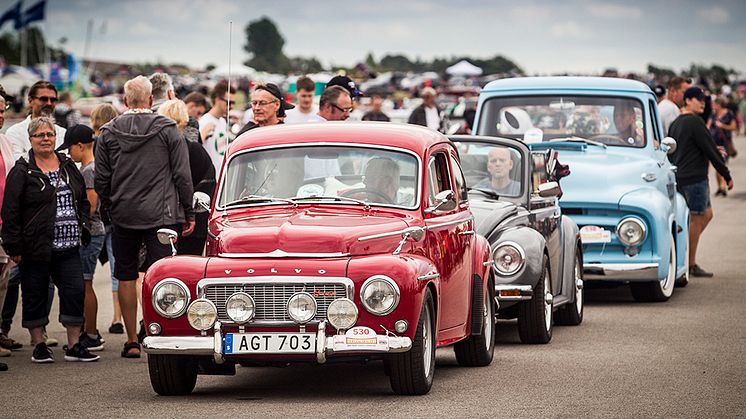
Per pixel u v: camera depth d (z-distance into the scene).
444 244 14.77
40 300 17.05
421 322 13.45
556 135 25.19
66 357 17.08
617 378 15.09
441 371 15.76
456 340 15.16
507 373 15.55
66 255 17.25
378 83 180.38
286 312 13.12
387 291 13.04
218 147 24.28
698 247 33.62
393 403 13.34
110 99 85.12
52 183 17.19
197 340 13.20
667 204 23.80
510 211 18.75
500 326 20.84
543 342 18.31
